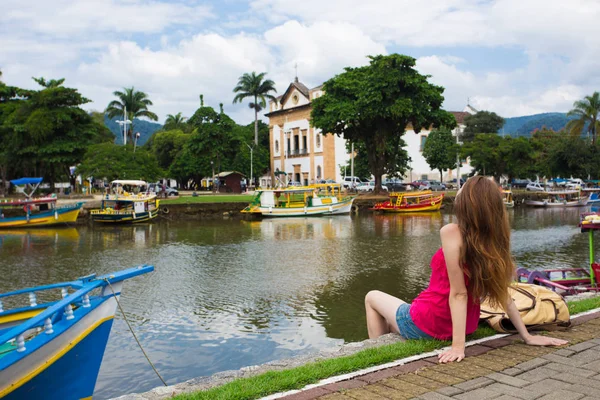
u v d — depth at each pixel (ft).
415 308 15.90
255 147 274.16
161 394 13.74
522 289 18.30
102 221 131.03
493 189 13.87
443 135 248.52
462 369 13.61
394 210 168.96
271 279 57.11
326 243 88.89
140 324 40.19
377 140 178.19
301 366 14.71
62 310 19.03
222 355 33.55
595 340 16.03
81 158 165.27
